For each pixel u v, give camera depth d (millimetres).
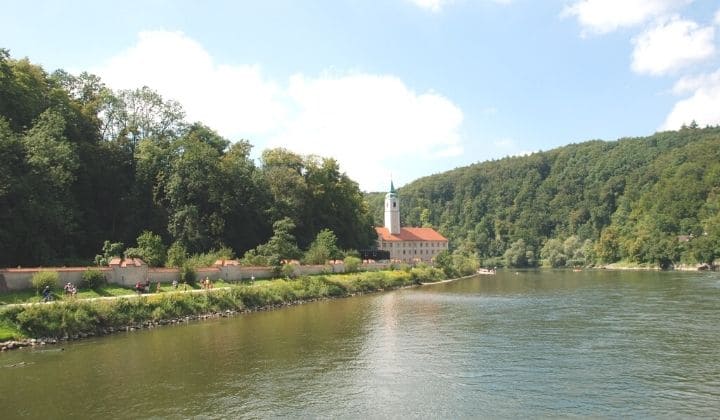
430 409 27812
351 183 153625
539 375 34000
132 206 97062
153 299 57812
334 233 135375
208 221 102375
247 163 122312
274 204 117312
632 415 26516
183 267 71625
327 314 64688
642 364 36312
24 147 73000
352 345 44250
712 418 26031
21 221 68875
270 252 94688
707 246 174625
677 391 30219
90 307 50250
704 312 59844
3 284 51656
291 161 131750
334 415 27109
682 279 119875
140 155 99312
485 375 34188
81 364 37688
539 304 72375
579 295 84312
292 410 27922
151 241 77500
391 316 62062
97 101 100750
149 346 44000
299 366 37125
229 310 66000
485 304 73938
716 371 34312
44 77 92875
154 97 108312
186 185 99125
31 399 29797
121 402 29234
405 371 35531
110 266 62781
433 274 137125
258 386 32219
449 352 41156
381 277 109625
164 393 30844
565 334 47812
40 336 45125
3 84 77688
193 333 50406
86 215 91688
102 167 95250
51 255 75688
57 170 75062
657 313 59656
